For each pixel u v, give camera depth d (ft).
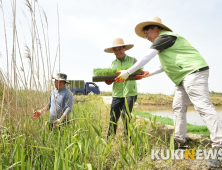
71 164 6.67
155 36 10.38
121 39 12.09
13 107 6.76
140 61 9.30
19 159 6.40
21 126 7.14
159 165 7.98
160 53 9.98
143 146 7.93
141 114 22.26
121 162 8.02
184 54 9.32
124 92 11.33
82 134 8.61
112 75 10.93
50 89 8.12
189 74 9.16
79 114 12.23
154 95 65.82
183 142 10.09
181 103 10.10
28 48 6.89
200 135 12.13
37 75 7.68
